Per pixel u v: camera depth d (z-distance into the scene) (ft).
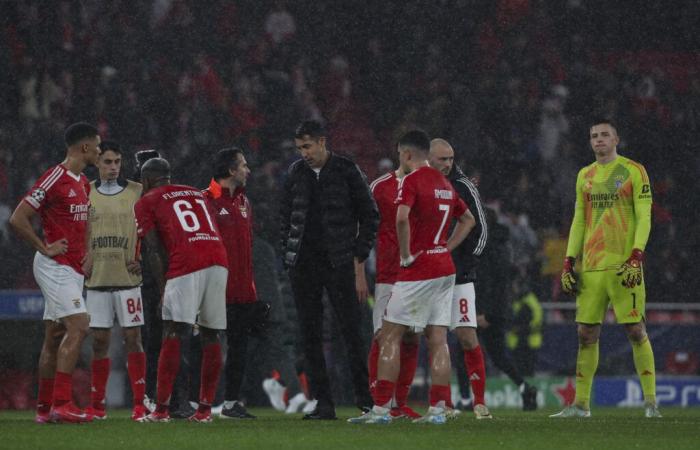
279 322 148.05
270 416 125.49
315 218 106.93
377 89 281.95
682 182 271.69
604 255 115.55
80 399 167.84
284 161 212.84
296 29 281.33
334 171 106.83
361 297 110.01
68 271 97.25
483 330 146.61
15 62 238.89
